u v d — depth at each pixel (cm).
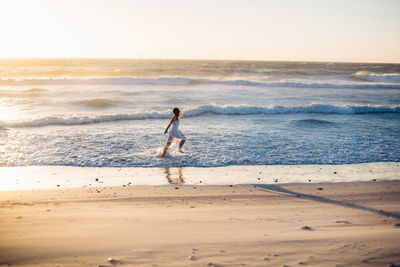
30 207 480
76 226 393
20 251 318
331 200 551
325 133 1190
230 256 314
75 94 2073
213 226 405
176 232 379
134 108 1661
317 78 4172
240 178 691
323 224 421
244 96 2205
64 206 490
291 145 997
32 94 2014
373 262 303
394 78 4062
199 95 2186
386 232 387
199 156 862
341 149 962
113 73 4066
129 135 1097
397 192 606
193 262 300
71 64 7038
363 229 401
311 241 354
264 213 471
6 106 1602
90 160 806
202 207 500
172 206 504
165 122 1364
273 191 604
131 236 362
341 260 307
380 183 666
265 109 1683
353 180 687
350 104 1947
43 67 5459
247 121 1421
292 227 405
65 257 307
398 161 852
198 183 650
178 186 627
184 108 1669
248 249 331
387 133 1209
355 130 1259
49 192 572
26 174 689
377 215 466
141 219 427
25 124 1214
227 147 959
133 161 806
